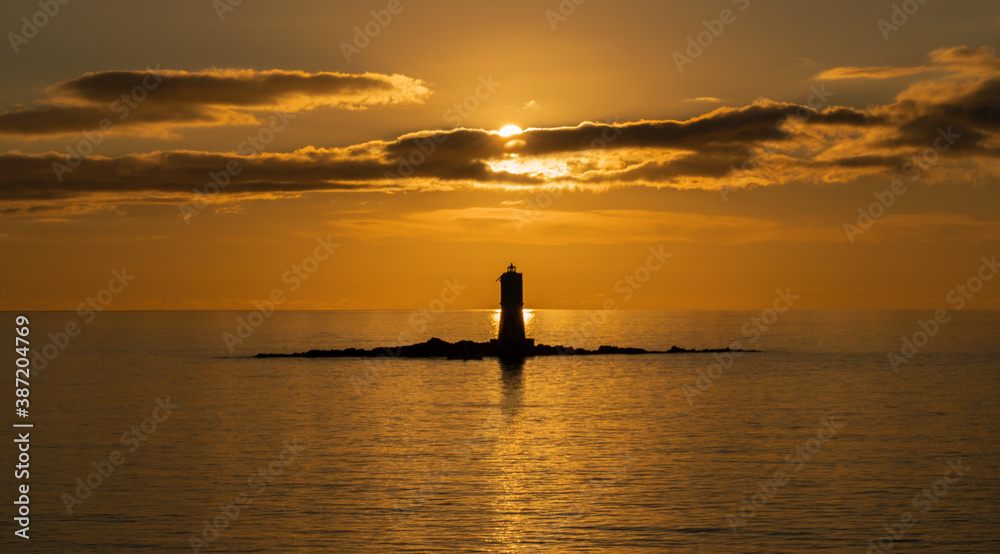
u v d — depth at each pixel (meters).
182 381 107.31
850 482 47.69
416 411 78.00
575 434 64.38
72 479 48.81
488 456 55.31
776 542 37.47
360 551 36.41
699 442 60.66
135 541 37.72
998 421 71.25
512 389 96.12
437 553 36.09
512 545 37.06
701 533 38.62
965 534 38.47
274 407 81.44
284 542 37.53
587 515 41.25
